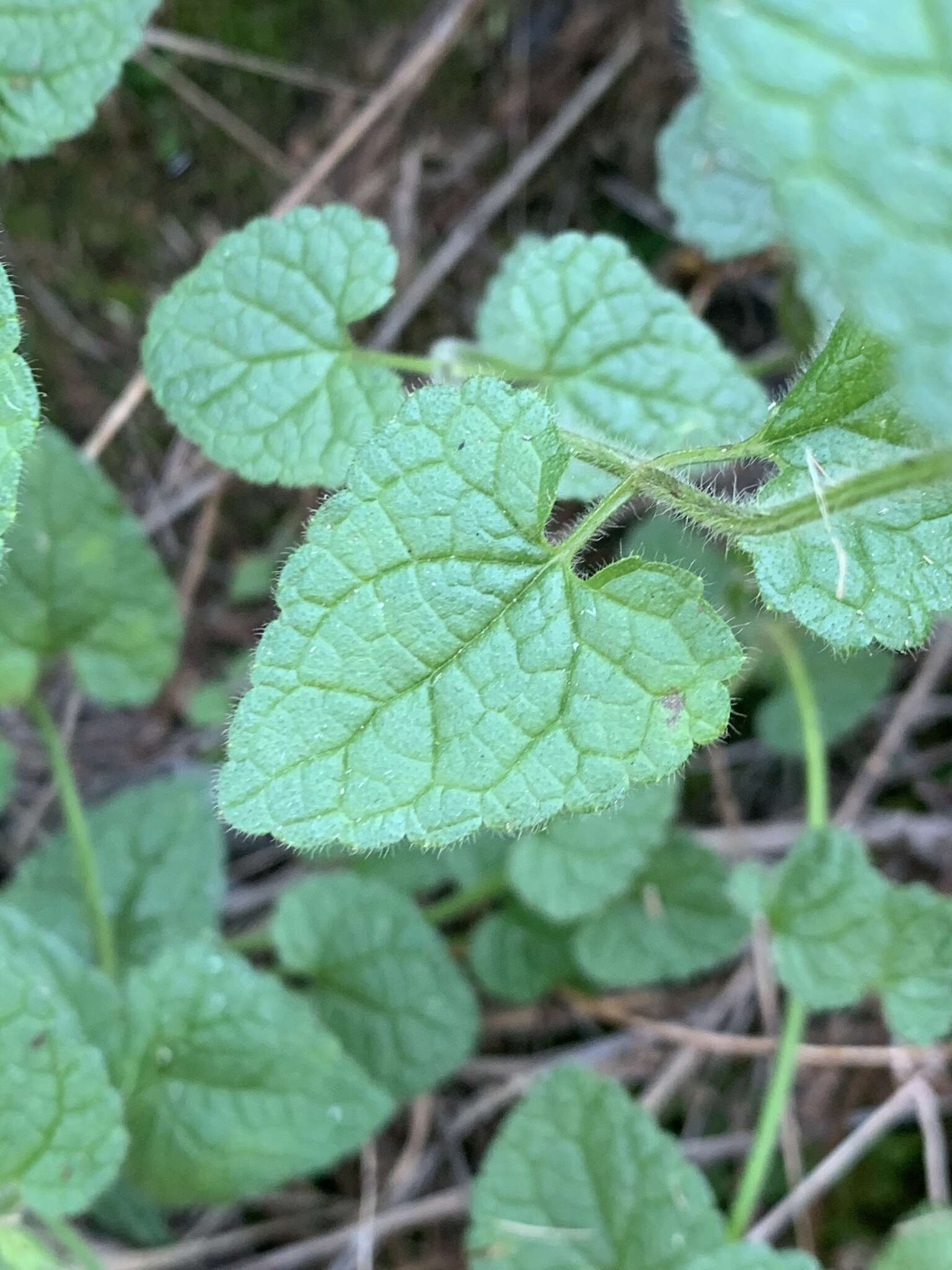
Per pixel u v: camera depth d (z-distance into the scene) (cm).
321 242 11
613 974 16
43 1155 11
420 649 7
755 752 19
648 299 12
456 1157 17
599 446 9
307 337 11
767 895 13
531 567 8
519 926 17
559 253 12
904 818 18
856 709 17
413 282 18
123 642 15
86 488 14
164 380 11
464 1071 17
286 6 17
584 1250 13
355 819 7
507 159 18
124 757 19
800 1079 17
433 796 7
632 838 15
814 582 8
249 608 19
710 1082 17
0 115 11
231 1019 13
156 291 18
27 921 13
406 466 7
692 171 15
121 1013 13
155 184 17
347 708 7
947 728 19
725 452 8
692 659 8
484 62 18
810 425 8
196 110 17
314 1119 13
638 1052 17
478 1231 13
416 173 18
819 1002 13
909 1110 16
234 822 7
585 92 18
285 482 11
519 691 7
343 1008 15
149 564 15
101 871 16
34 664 15
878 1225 16
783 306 14
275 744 7
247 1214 17
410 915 15
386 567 7
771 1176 16
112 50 11
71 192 17
